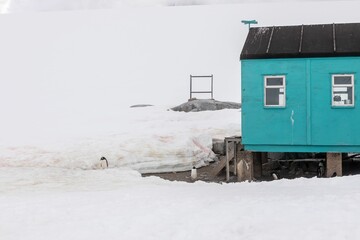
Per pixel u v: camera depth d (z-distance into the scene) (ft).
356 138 74.23
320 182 65.46
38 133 124.67
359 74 73.92
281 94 77.00
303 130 75.97
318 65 75.20
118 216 46.80
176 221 43.60
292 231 37.35
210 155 105.60
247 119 77.97
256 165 83.61
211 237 38.22
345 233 35.91
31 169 90.22
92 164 94.73
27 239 40.19
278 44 78.54
